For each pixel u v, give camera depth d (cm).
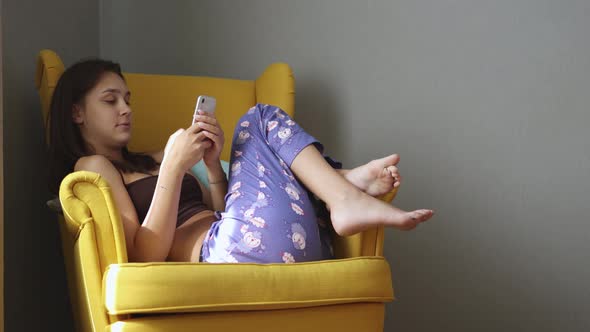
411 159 235
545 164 227
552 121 227
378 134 237
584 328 224
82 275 136
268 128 156
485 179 230
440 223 233
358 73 239
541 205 227
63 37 220
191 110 209
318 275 137
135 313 127
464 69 232
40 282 201
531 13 229
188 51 247
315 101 242
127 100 182
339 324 139
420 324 233
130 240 149
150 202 167
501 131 230
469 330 230
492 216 230
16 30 193
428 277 233
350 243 158
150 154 191
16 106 192
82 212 134
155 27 247
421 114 235
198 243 157
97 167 157
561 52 227
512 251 228
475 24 232
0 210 147
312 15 243
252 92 221
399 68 237
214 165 164
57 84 179
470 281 230
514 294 227
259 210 145
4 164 184
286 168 153
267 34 245
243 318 130
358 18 240
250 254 142
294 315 135
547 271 226
